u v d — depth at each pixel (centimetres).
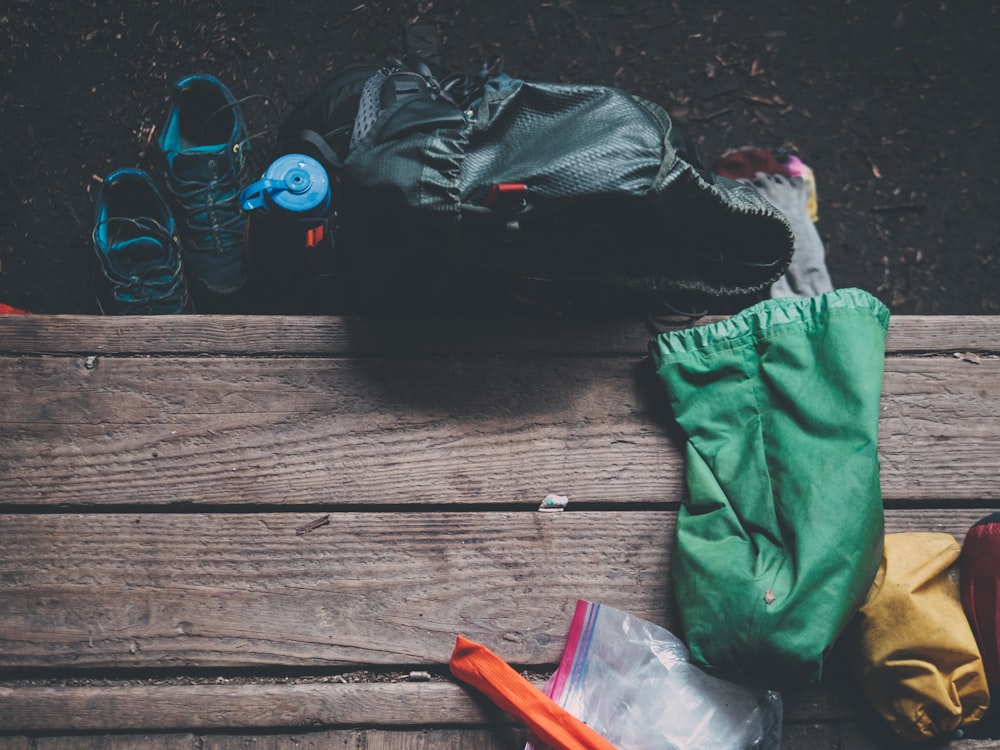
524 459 153
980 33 232
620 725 146
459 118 136
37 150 209
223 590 148
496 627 150
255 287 192
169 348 152
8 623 146
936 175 226
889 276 222
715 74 226
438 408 153
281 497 151
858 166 225
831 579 134
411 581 150
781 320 147
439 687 148
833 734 149
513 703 142
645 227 147
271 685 147
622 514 153
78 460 149
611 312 164
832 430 141
